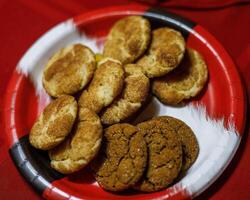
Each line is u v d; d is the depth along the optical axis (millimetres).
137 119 429
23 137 418
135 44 434
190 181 372
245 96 422
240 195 391
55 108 395
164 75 434
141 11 470
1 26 520
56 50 479
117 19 480
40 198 406
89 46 487
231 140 392
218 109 426
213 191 394
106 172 384
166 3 504
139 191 384
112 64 416
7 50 504
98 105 404
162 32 450
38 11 523
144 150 375
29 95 457
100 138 377
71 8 521
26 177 394
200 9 496
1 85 480
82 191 390
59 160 390
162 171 375
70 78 424
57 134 380
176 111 433
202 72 436
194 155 398
